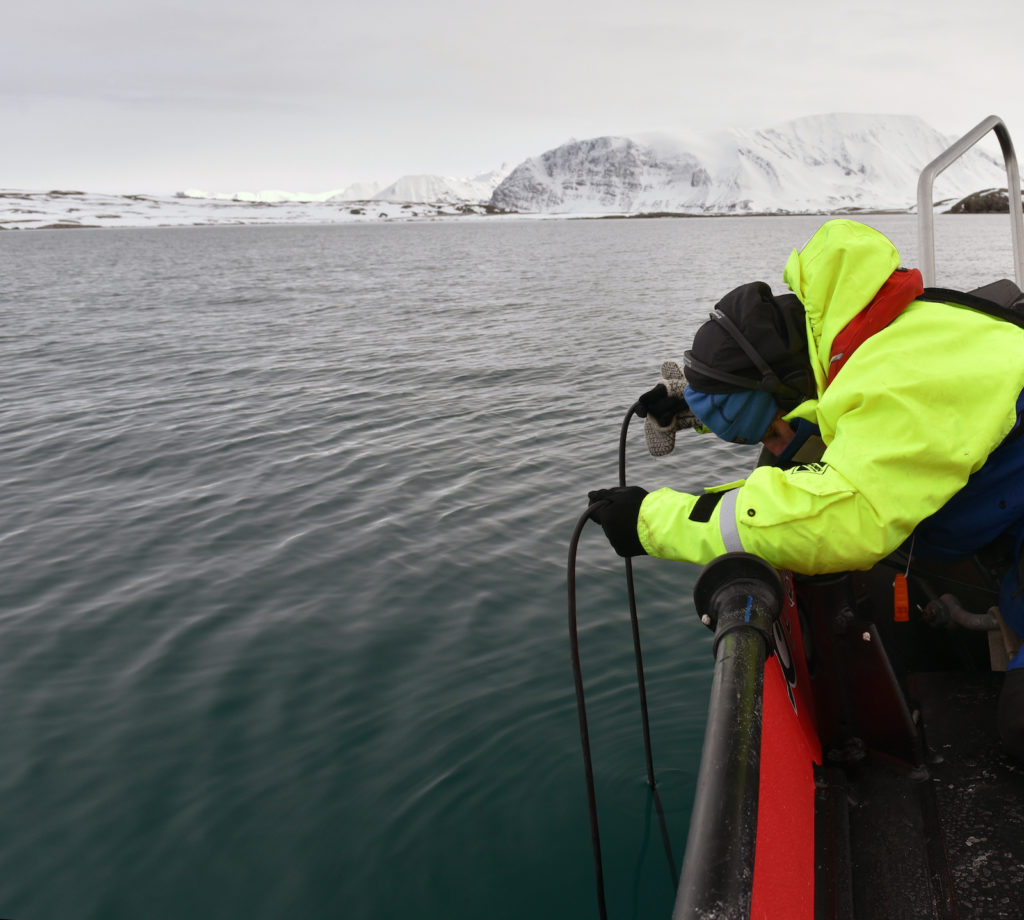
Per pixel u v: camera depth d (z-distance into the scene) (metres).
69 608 4.22
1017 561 1.42
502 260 40.31
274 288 25.50
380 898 2.28
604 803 2.60
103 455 7.05
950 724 1.73
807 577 1.60
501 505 5.43
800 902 1.19
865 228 1.37
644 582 4.13
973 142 2.19
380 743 2.99
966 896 1.34
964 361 1.25
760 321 1.46
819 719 1.67
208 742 3.06
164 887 2.38
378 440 7.16
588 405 8.23
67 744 3.09
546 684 3.30
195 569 4.62
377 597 4.16
